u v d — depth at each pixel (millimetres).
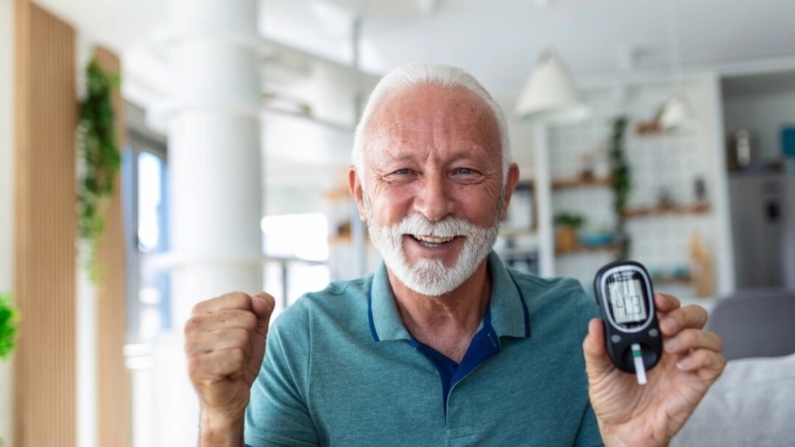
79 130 3793
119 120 4117
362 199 1264
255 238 2943
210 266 2883
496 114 1210
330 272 7016
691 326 931
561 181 5918
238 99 2877
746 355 1943
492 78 6199
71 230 3629
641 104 6070
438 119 1138
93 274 3758
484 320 1188
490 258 1270
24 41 3303
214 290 2877
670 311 933
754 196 6047
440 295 1160
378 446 1136
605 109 6059
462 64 5824
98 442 3895
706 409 1140
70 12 3570
